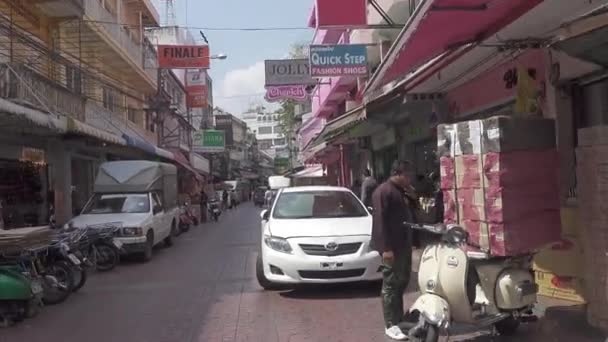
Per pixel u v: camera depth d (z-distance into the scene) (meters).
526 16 7.69
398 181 6.66
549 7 7.32
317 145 25.78
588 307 6.66
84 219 15.05
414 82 12.06
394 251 6.58
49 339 7.48
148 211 15.89
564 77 8.96
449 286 5.79
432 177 14.55
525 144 6.09
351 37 23.16
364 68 18.22
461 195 6.52
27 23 19.33
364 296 9.13
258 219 32.03
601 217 6.32
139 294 10.33
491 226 6.02
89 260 11.84
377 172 23.95
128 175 16.77
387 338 6.71
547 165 6.18
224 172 78.25
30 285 8.50
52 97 17.38
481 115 12.51
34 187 20.20
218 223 30.27
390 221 6.56
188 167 36.88
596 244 6.42
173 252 17.00
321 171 41.84
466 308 5.82
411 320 6.72
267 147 135.88
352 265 9.05
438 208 12.53
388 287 6.66
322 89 31.22
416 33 7.79
